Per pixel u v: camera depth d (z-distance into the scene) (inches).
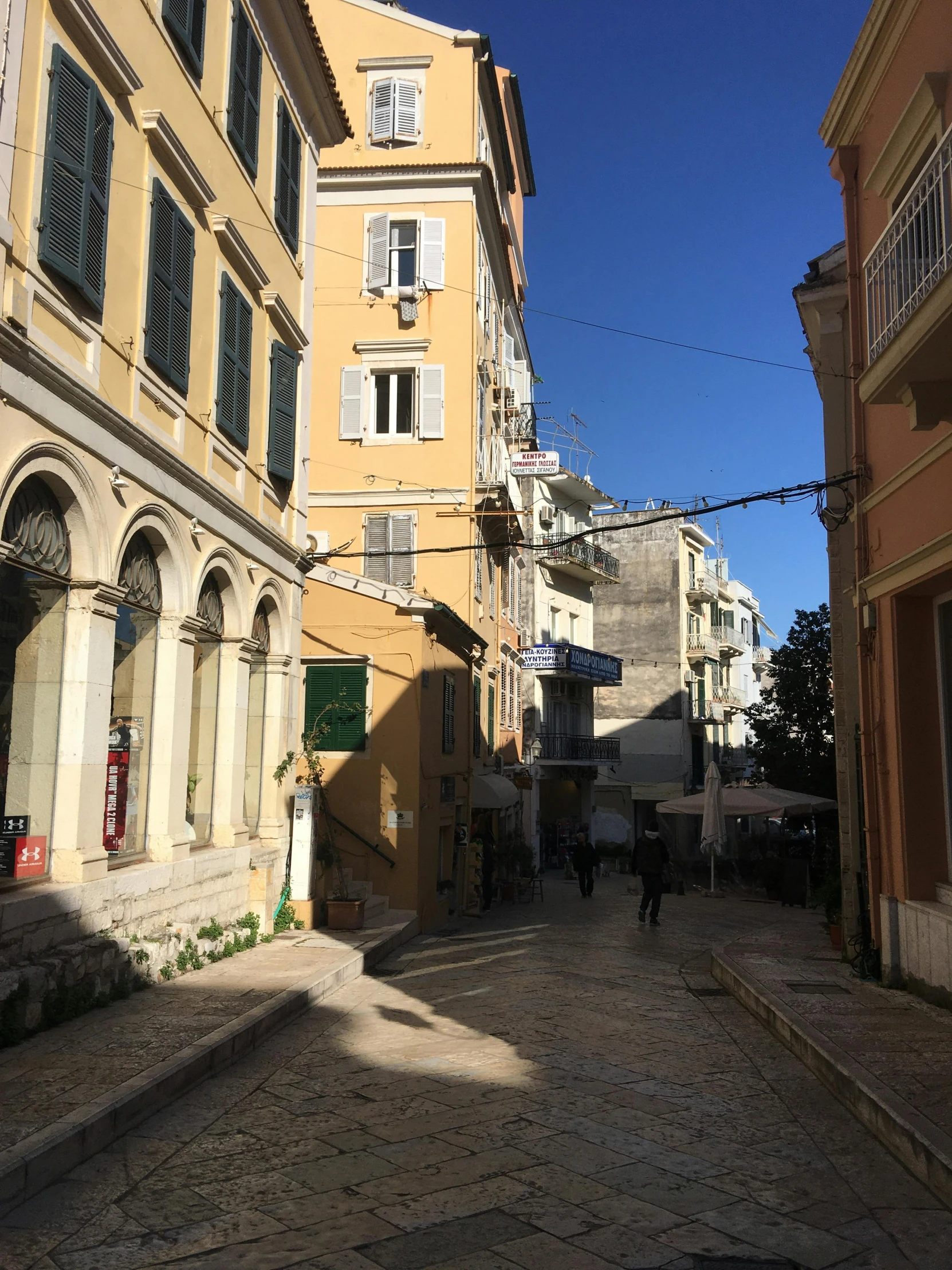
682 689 1872.5
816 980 432.1
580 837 1069.1
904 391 335.9
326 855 606.5
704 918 833.5
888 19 407.2
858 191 458.9
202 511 445.1
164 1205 195.2
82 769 338.3
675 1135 243.0
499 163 1116.5
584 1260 173.2
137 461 375.6
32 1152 201.3
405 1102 265.0
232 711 499.8
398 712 702.5
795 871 1005.8
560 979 468.8
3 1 281.9
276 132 557.9
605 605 1939.0
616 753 1601.9
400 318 981.8
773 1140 242.2
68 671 340.5
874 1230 189.9
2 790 311.9
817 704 1275.8
